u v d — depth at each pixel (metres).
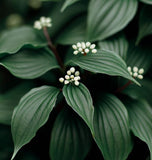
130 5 0.51
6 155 0.56
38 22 0.53
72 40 0.54
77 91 0.44
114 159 0.44
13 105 0.53
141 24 0.52
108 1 0.51
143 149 0.50
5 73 0.78
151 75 0.55
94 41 0.52
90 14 0.51
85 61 0.45
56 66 0.49
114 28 0.50
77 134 0.48
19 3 0.86
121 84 0.52
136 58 0.53
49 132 0.54
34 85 0.55
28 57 0.49
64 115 0.49
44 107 0.44
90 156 0.52
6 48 0.53
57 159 0.48
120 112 0.46
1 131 0.57
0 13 0.98
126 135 0.45
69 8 0.63
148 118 0.48
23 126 0.43
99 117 0.46
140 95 0.52
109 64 0.45
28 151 0.56
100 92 0.49
